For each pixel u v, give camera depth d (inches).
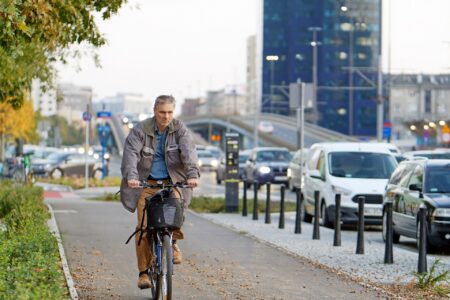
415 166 1309.1
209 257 1041.5
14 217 1151.0
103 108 3036.4
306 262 1010.7
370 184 1574.8
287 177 3179.1
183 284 825.5
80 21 1009.5
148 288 725.3
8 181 2439.7
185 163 689.0
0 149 4453.7
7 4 738.2
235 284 831.7
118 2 1008.9
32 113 4552.2
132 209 710.5
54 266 759.1
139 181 693.9
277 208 2012.8
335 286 827.4
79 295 745.6
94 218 1593.3
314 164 1733.5
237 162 1893.5
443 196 1211.2
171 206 666.2
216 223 1572.3
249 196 2576.3
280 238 1317.7
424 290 812.6
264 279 868.0
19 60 1166.3
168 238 670.5
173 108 690.8
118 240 1201.4
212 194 2723.9
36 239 895.1
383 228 1379.2
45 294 609.9
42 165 3742.6
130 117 7810.0
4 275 676.1
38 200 1680.6
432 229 1183.6
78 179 3405.5
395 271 951.6
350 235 1421.0
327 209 1589.6
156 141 696.4
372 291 798.5
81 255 1023.0
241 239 1272.1
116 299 731.4
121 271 896.9
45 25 879.1
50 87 1430.9
